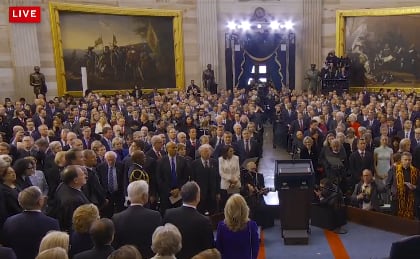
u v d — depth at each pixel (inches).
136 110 517.3
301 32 853.2
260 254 251.4
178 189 264.8
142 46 786.8
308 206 265.0
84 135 353.1
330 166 327.0
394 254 131.9
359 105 533.0
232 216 155.9
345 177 327.9
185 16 824.3
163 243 122.0
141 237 153.4
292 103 626.8
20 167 211.9
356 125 436.5
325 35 844.6
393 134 418.0
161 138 300.8
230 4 844.6
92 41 732.0
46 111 515.5
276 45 862.5
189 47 835.4
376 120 445.4
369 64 812.6
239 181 291.7
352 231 285.4
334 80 774.5
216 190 281.9
